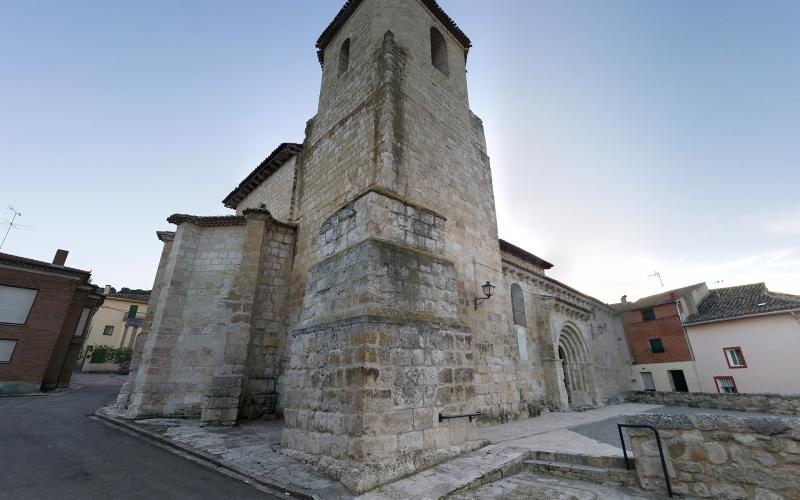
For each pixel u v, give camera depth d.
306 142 14.68
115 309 38.72
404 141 10.43
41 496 4.47
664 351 24.31
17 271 18.83
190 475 5.52
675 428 5.05
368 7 13.43
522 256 19.39
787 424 4.36
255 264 11.52
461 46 16.44
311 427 6.27
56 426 9.04
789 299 21.03
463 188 12.52
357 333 5.95
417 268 7.41
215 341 11.23
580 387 17.47
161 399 10.36
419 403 6.24
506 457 6.40
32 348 18.48
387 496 4.74
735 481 4.52
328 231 8.46
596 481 5.64
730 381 21.36
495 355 11.47
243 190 18.41
